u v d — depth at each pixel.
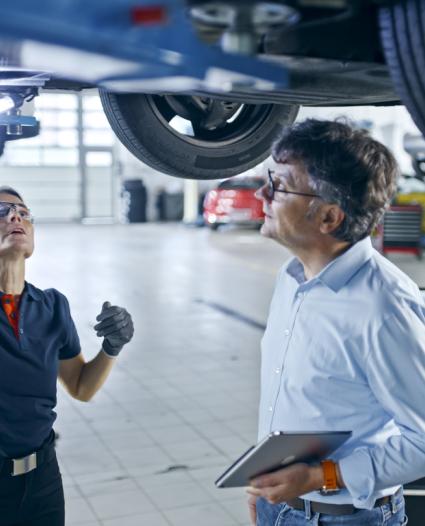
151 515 3.40
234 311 8.20
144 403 4.99
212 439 4.35
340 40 1.29
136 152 1.99
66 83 1.87
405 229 11.45
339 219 1.46
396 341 1.40
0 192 2.06
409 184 13.27
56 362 2.08
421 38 1.08
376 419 1.48
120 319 2.13
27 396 1.98
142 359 6.14
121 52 0.85
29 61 0.88
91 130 19.62
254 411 4.86
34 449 2.00
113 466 3.94
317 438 1.35
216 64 0.94
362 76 1.47
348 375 1.47
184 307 8.40
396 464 1.39
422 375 1.40
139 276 10.55
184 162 2.00
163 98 1.99
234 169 2.05
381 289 1.45
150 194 19.94
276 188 1.48
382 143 1.48
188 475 3.84
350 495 1.50
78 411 4.79
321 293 1.51
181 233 16.67
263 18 0.95
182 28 0.91
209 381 5.54
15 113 1.86
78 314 7.98
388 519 1.55
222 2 0.91
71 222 19.56
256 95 1.59
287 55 1.26
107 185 20.03
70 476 3.80
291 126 1.49
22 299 2.03
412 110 1.18
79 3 0.79
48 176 19.56
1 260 2.02
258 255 12.83
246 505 3.51
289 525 1.59
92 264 11.65
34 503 2.00
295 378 1.53
